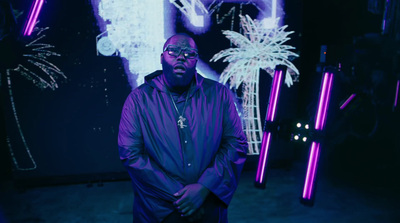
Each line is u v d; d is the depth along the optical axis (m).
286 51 4.00
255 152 4.15
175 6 3.61
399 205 3.21
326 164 4.34
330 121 2.77
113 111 3.68
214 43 3.78
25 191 3.56
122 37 3.54
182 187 1.39
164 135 1.43
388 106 4.29
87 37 3.46
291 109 4.14
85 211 3.09
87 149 3.71
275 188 3.64
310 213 3.03
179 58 1.37
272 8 3.87
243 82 3.95
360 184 3.79
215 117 1.50
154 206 1.41
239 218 2.93
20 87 3.42
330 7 4.39
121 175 3.86
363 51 4.00
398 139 4.43
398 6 4.18
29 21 3.29
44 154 3.61
